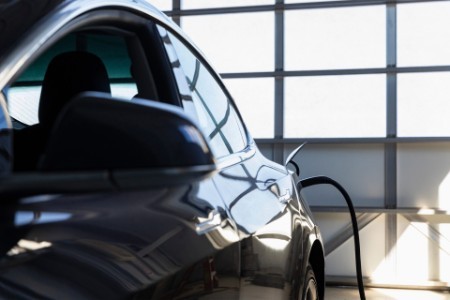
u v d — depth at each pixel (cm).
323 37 753
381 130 743
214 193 135
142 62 140
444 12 727
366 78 743
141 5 143
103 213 91
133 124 67
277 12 760
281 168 228
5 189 61
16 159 125
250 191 163
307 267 210
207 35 778
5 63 84
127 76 155
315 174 757
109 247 89
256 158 197
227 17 773
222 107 189
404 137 734
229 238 133
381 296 685
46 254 77
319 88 754
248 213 152
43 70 152
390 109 738
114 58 153
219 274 126
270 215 171
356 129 748
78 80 142
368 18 742
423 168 735
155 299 98
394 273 739
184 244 110
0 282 69
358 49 745
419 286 727
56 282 77
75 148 65
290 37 760
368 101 744
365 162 746
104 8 122
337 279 746
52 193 61
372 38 742
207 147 70
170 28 160
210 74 190
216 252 124
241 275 140
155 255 100
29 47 89
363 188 747
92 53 151
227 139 177
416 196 737
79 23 109
